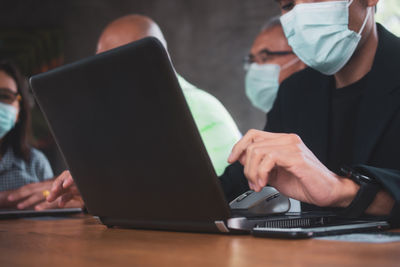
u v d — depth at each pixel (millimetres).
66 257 637
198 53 5941
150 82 795
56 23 6297
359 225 861
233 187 1390
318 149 1447
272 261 578
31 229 1072
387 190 927
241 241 765
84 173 1010
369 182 937
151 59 777
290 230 776
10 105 2807
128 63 811
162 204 888
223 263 569
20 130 2916
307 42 1435
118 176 934
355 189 942
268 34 4355
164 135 819
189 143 796
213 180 806
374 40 1426
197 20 5961
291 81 1624
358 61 1447
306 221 925
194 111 2041
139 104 826
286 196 1001
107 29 2516
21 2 6332
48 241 822
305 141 1481
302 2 1422
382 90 1303
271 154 886
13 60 6238
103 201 1009
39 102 1015
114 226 1060
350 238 774
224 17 5840
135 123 849
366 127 1309
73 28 6281
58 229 1054
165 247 717
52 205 1830
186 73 5977
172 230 934
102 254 658
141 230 985
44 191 1836
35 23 6312
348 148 1446
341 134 1467
